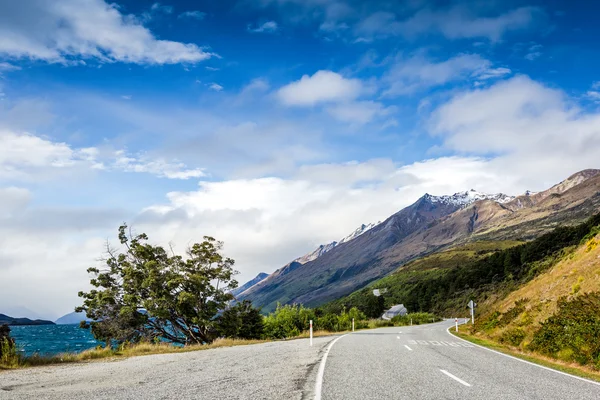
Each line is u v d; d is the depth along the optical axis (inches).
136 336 1455.5
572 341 631.2
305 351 681.6
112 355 743.7
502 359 601.0
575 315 687.1
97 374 455.2
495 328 1189.7
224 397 303.7
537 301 1067.3
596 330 604.7
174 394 317.7
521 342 856.9
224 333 1429.6
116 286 1465.3
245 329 1470.2
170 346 938.1
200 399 297.6
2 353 574.6
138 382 384.8
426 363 521.0
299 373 423.2
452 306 4618.6
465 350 743.7
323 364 496.4
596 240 1141.7
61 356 659.4
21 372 485.1
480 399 306.3
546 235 4271.7
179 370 469.7
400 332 1486.2
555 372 475.8
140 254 1449.3
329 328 1862.7
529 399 310.7
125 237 1472.7
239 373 429.4
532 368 506.0
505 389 349.7
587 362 570.3
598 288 790.5
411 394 319.0
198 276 1386.6
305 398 300.5
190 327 1459.2
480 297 4249.5
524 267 4042.8
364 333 1422.2
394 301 5905.5
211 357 625.6
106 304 1433.3
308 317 1745.8
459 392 330.6
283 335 1631.4
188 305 1402.6
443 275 5984.3
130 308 1368.1
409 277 7332.7
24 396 321.4
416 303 5398.6
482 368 488.1
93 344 2433.6
